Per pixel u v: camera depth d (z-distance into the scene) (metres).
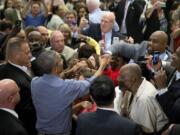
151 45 7.02
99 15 11.09
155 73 6.04
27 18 11.92
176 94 5.32
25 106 5.97
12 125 4.94
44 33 9.02
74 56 8.23
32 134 6.08
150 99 5.53
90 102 5.95
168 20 11.20
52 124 5.61
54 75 5.67
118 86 5.95
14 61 6.12
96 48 8.29
